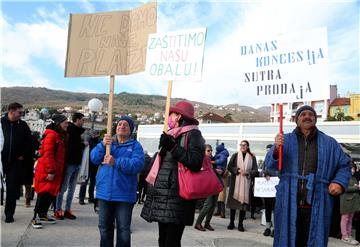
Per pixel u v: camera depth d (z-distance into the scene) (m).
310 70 4.25
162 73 4.70
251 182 8.45
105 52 5.16
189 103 3.90
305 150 3.65
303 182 3.57
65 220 7.38
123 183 4.27
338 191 3.44
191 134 3.66
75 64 5.29
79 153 7.61
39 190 6.56
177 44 4.67
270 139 12.67
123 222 4.26
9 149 6.49
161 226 3.92
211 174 3.64
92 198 10.68
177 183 3.63
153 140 18.36
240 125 13.79
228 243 6.73
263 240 7.30
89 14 5.32
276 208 3.68
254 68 4.73
